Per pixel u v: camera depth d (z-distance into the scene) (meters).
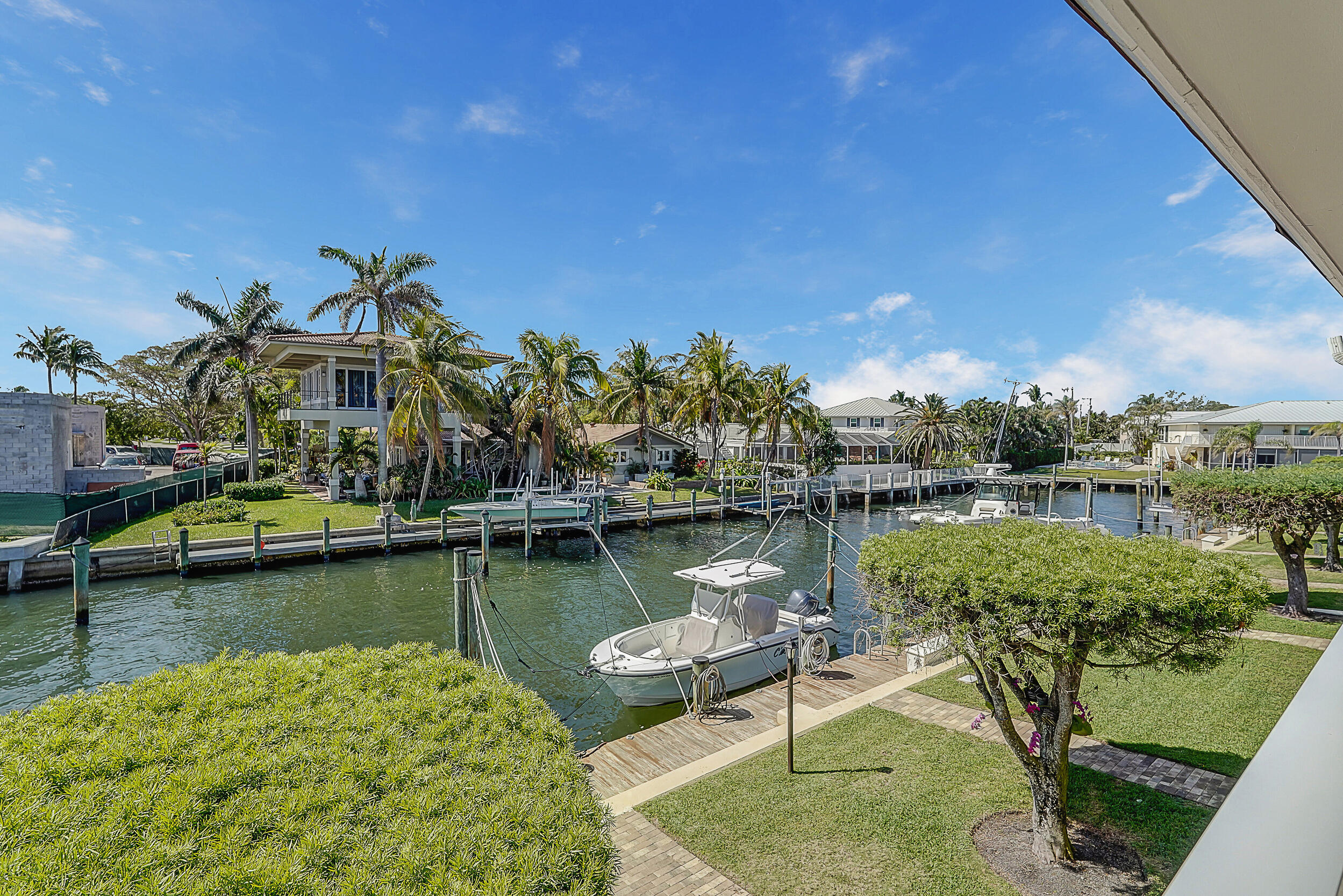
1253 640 11.22
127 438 61.94
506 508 26.92
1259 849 0.89
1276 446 55.41
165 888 2.09
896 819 6.44
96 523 22.20
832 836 6.20
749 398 48.44
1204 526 23.94
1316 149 1.37
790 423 47.28
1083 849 5.88
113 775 2.65
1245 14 0.94
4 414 26.09
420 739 3.16
